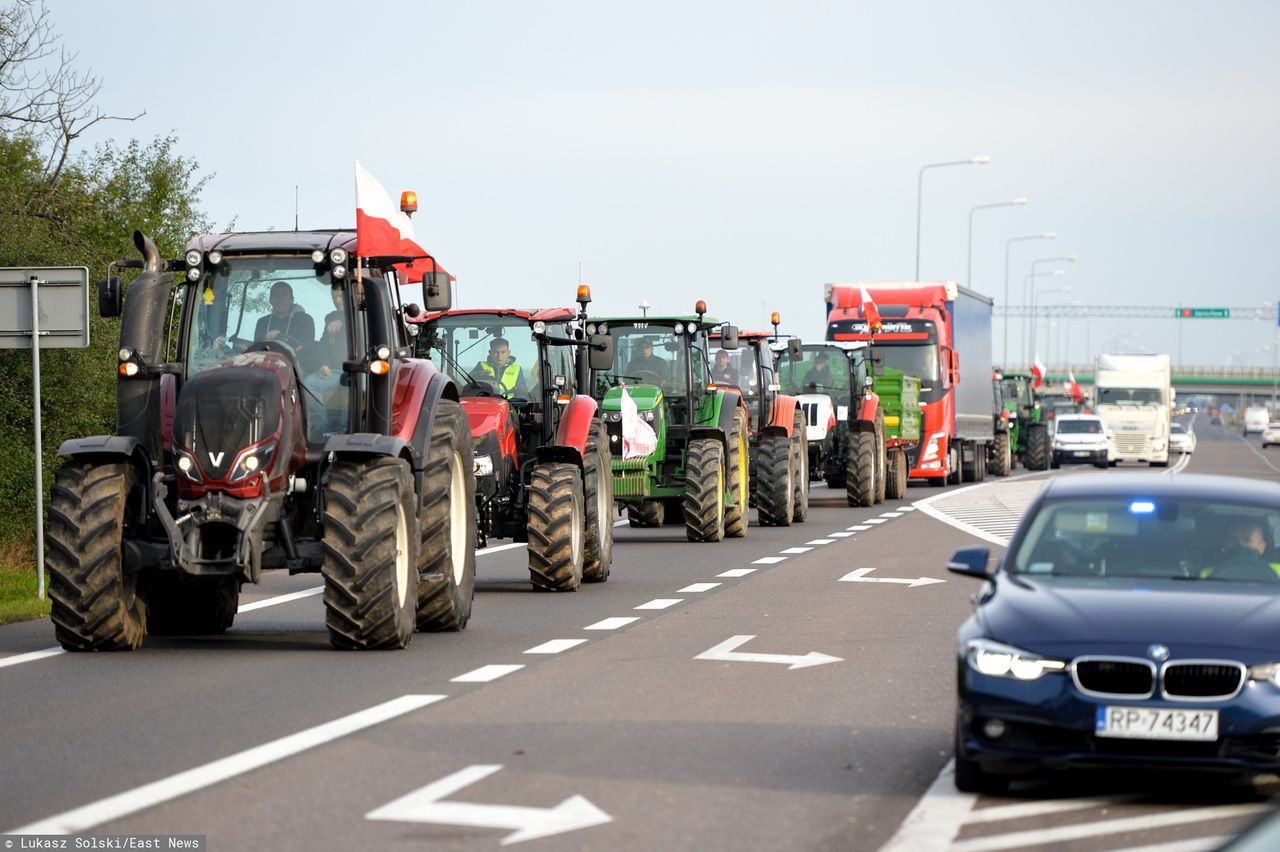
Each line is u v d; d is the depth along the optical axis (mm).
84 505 27172
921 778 17562
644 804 16328
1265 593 17453
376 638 27375
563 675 24797
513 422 38656
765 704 22172
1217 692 16047
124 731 20156
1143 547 18594
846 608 33938
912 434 85000
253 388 26844
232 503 26594
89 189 62156
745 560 45688
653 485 52375
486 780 17406
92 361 47156
